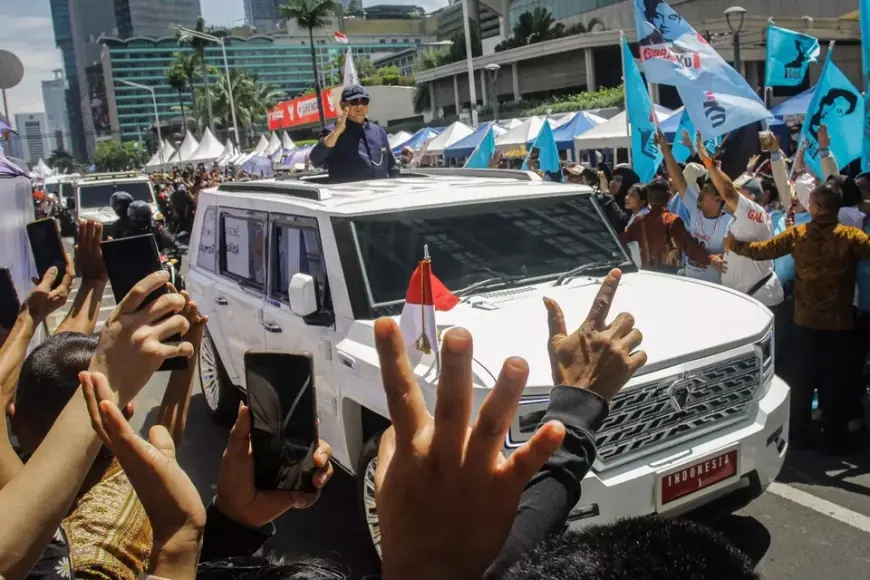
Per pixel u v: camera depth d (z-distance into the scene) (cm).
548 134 1116
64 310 1043
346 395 385
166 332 121
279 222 471
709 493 329
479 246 431
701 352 333
